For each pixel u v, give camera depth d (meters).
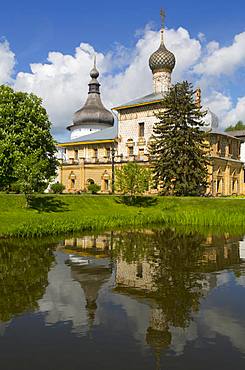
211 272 15.06
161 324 9.45
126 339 8.60
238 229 29.06
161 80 63.53
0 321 9.74
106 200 42.78
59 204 39.03
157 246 21.22
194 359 7.69
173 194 46.03
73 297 11.74
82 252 19.30
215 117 64.19
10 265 16.30
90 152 67.19
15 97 41.28
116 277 14.23
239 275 14.61
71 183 66.50
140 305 10.96
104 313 10.28
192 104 46.25
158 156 47.84
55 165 43.88
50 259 17.55
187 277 14.26
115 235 25.42
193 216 32.66
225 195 60.09
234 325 9.41
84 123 77.88
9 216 31.39
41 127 42.12
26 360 7.68
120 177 43.00
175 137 45.19
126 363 7.52
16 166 35.28
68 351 8.03
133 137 61.56
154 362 7.56
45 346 8.27
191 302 11.25
